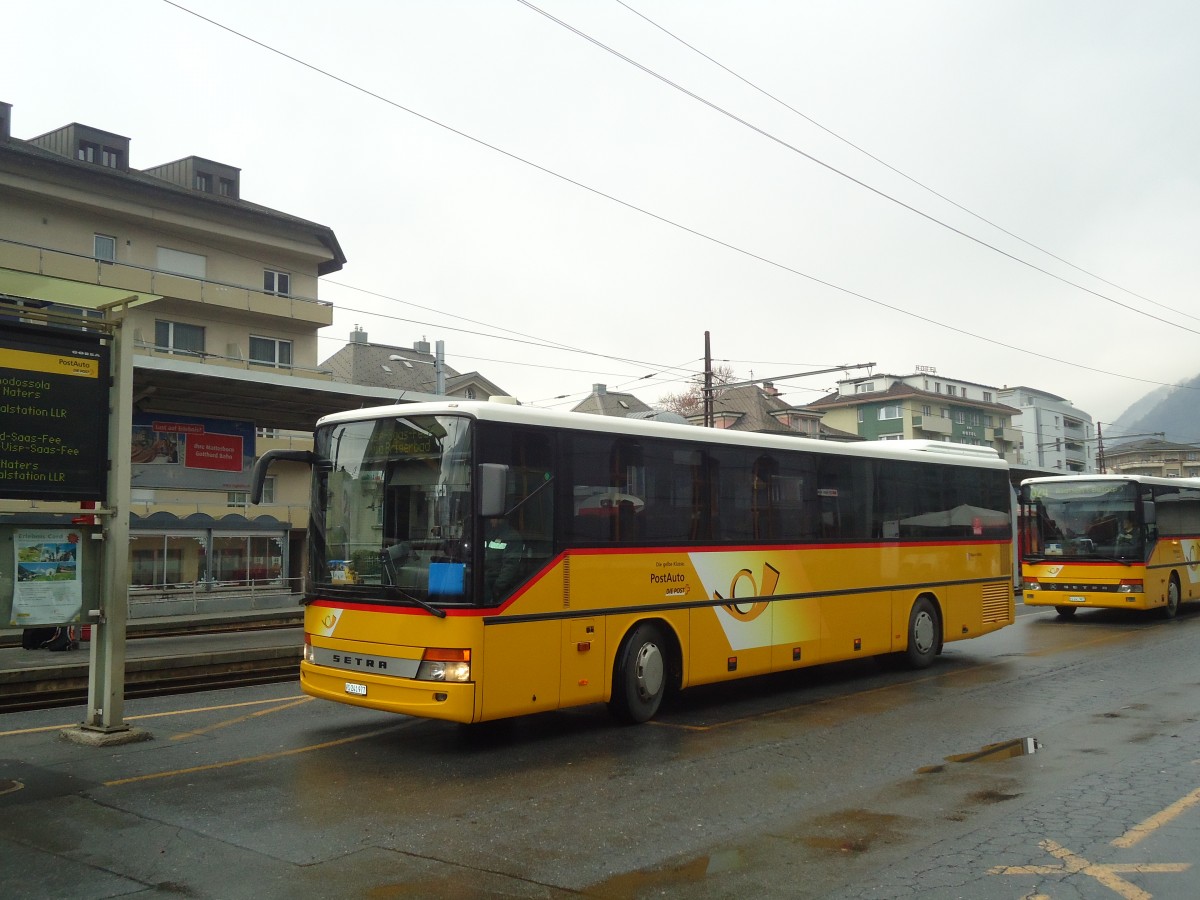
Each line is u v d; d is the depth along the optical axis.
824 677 13.34
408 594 8.46
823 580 12.19
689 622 10.35
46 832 6.30
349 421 9.25
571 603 9.11
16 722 10.15
